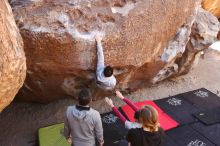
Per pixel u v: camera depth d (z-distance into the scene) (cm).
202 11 700
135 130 351
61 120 581
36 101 603
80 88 545
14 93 381
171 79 712
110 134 535
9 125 566
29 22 432
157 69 605
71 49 455
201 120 575
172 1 535
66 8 448
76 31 450
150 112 344
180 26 596
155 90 677
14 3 439
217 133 548
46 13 439
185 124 566
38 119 582
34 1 442
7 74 340
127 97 644
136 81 619
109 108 608
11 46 347
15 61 351
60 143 509
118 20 475
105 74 477
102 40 465
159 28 529
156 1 506
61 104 615
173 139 531
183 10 577
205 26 657
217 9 881
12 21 379
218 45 923
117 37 475
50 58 460
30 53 449
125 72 533
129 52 500
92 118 376
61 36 441
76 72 495
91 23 461
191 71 756
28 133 550
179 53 618
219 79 734
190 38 655
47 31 434
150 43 526
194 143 525
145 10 494
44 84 523
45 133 529
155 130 348
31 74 495
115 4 480
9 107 606
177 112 597
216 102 634
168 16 539
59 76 501
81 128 381
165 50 594
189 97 646
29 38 433
